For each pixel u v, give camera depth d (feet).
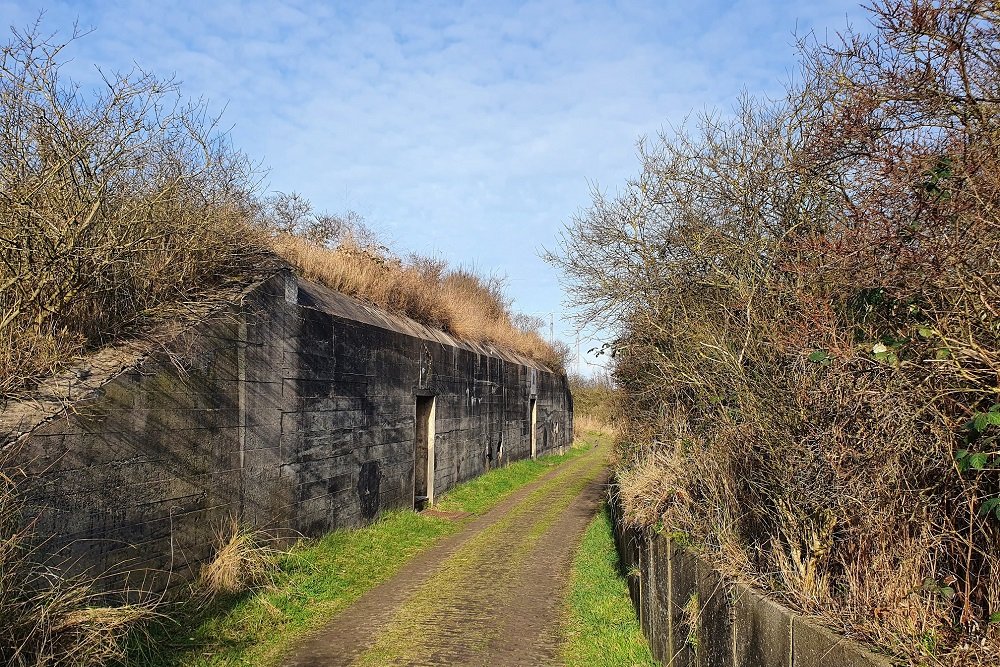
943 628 8.61
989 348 8.88
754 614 11.17
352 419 30.83
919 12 10.75
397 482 35.78
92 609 13.87
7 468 13.79
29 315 17.94
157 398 18.60
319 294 30.89
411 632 19.10
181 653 16.29
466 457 47.73
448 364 44.42
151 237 19.84
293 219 43.24
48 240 17.54
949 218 9.71
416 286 44.83
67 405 15.65
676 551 15.83
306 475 26.76
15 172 17.97
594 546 30.04
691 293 24.16
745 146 23.31
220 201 24.13
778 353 14.90
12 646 12.09
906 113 11.81
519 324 87.35
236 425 22.24
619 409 35.32
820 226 18.28
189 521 19.79
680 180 25.30
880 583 9.52
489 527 34.94
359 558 26.76
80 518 15.79
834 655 8.75
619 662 17.24
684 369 20.51
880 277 11.12
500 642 18.45
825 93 18.86
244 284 23.81
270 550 23.20
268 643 17.85
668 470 19.76
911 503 9.72
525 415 66.64
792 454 12.50
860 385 10.87
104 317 19.13
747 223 21.99
